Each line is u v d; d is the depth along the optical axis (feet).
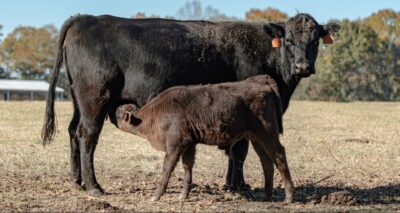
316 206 42.93
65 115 131.95
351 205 43.50
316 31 48.65
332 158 70.69
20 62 428.15
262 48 50.06
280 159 43.88
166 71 48.39
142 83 48.47
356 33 270.05
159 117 43.88
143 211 40.06
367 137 93.40
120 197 46.29
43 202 43.19
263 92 43.37
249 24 50.90
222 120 42.93
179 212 39.86
